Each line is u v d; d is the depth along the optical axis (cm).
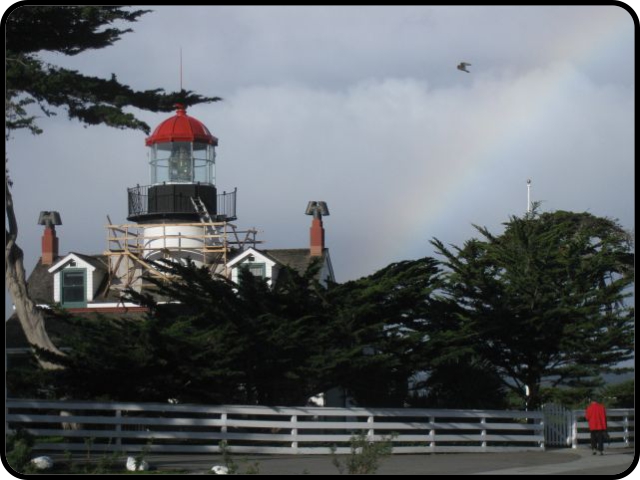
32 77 2517
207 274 3048
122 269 4478
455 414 3052
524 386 3966
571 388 4066
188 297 2980
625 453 3159
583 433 3391
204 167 4544
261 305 2970
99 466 2138
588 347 3747
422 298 3147
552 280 3784
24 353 3853
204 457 2577
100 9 2647
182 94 2728
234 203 4606
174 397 2811
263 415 2897
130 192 4534
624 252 4597
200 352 2705
